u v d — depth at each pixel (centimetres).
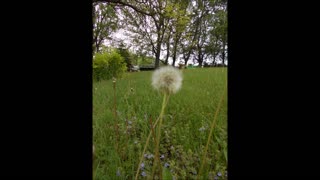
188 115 266
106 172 165
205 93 288
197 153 185
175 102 296
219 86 288
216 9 344
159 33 569
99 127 221
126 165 172
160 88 120
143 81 383
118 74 480
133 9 589
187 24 527
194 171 162
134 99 313
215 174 156
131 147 193
